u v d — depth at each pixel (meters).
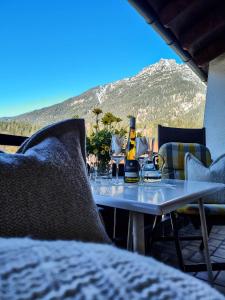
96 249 0.34
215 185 1.56
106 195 1.11
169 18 2.65
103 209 2.02
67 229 0.62
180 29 2.96
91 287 0.26
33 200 0.60
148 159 1.96
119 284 0.27
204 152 2.78
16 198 0.57
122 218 2.23
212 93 3.91
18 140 2.01
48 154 0.70
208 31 2.95
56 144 0.75
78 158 0.78
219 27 2.99
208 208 1.88
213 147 3.82
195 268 1.69
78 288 0.25
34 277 0.26
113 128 2.24
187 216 1.92
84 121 0.89
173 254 2.25
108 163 1.91
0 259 0.27
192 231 2.93
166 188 1.38
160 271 0.31
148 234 2.31
